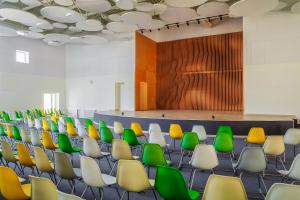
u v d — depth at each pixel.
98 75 15.95
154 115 9.84
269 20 10.12
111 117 10.26
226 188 2.25
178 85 14.94
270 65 10.09
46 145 5.25
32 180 2.42
